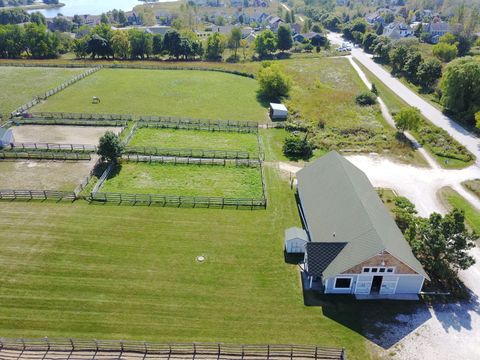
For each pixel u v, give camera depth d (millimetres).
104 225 42531
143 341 29703
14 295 33531
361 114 75500
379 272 33250
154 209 45531
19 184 49781
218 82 95062
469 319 32219
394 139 63688
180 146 61031
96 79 95562
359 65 114250
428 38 145125
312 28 169250
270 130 68062
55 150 58281
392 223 39000
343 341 30156
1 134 59062
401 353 29281
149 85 91562
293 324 31516
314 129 67750
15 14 189000
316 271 34000
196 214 44906
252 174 53781
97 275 35781
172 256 38281
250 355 28969
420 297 34250
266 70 83750
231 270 36750
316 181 45281
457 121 71062
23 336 30094
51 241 39875
